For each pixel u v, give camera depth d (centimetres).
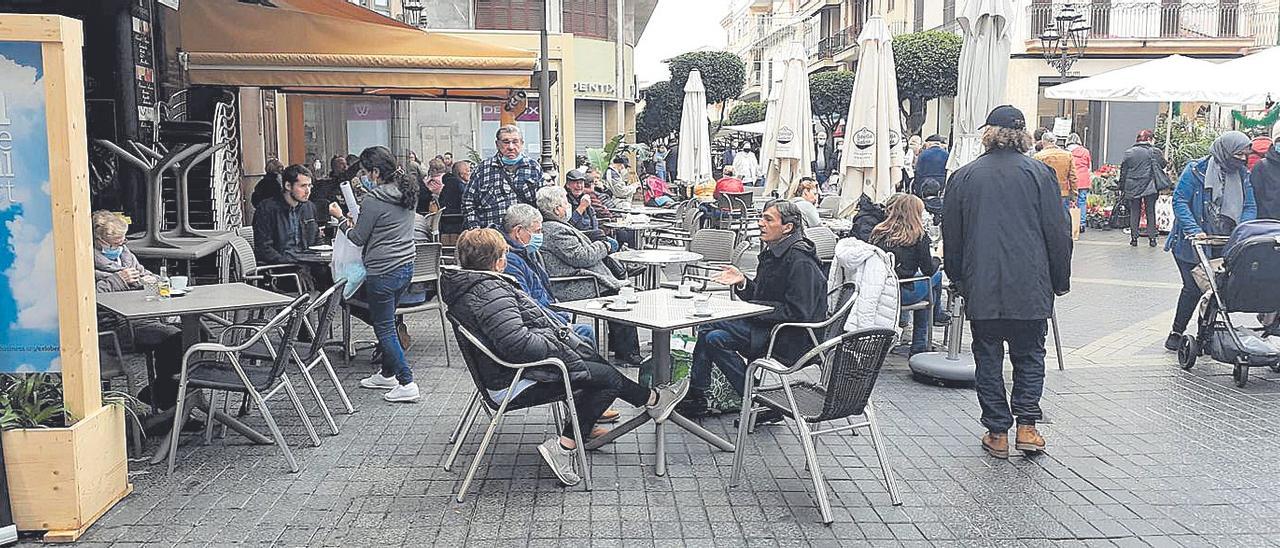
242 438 623
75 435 465
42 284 472
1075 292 1216
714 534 477
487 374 539
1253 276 739
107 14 1059
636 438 627
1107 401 717
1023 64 3072
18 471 462
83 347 479
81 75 479
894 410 693
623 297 623
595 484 544
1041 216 566
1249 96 1500
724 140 4538
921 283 812
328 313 634
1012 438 627
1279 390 746
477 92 1463
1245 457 588
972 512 504
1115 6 3092
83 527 473
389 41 1073
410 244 716
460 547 460
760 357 636
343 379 787
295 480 549
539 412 683
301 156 2033
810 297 617
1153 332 973
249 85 1033
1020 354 589
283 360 584
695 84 2103
